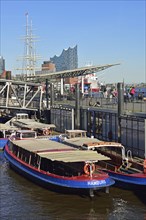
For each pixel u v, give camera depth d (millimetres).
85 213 25578
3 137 51375
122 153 33469
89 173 28438
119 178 30172
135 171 31344
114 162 33812
